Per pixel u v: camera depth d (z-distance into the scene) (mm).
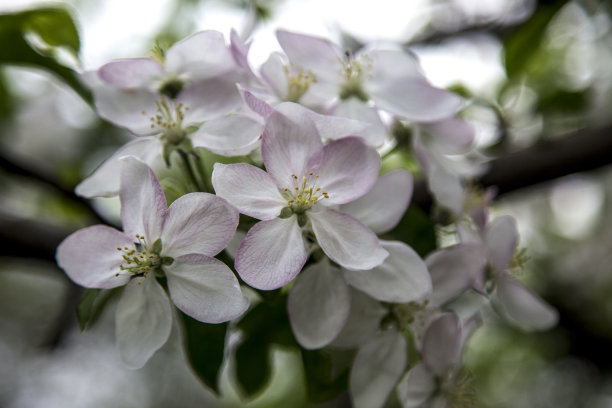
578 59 502
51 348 377
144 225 267
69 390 872
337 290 281
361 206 284
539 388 770
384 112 312
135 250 268
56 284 842
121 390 871
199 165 290
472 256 291
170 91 298
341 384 292
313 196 272
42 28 321
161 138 292
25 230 354
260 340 306
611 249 747
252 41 288
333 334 278
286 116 269
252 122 283
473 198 322
